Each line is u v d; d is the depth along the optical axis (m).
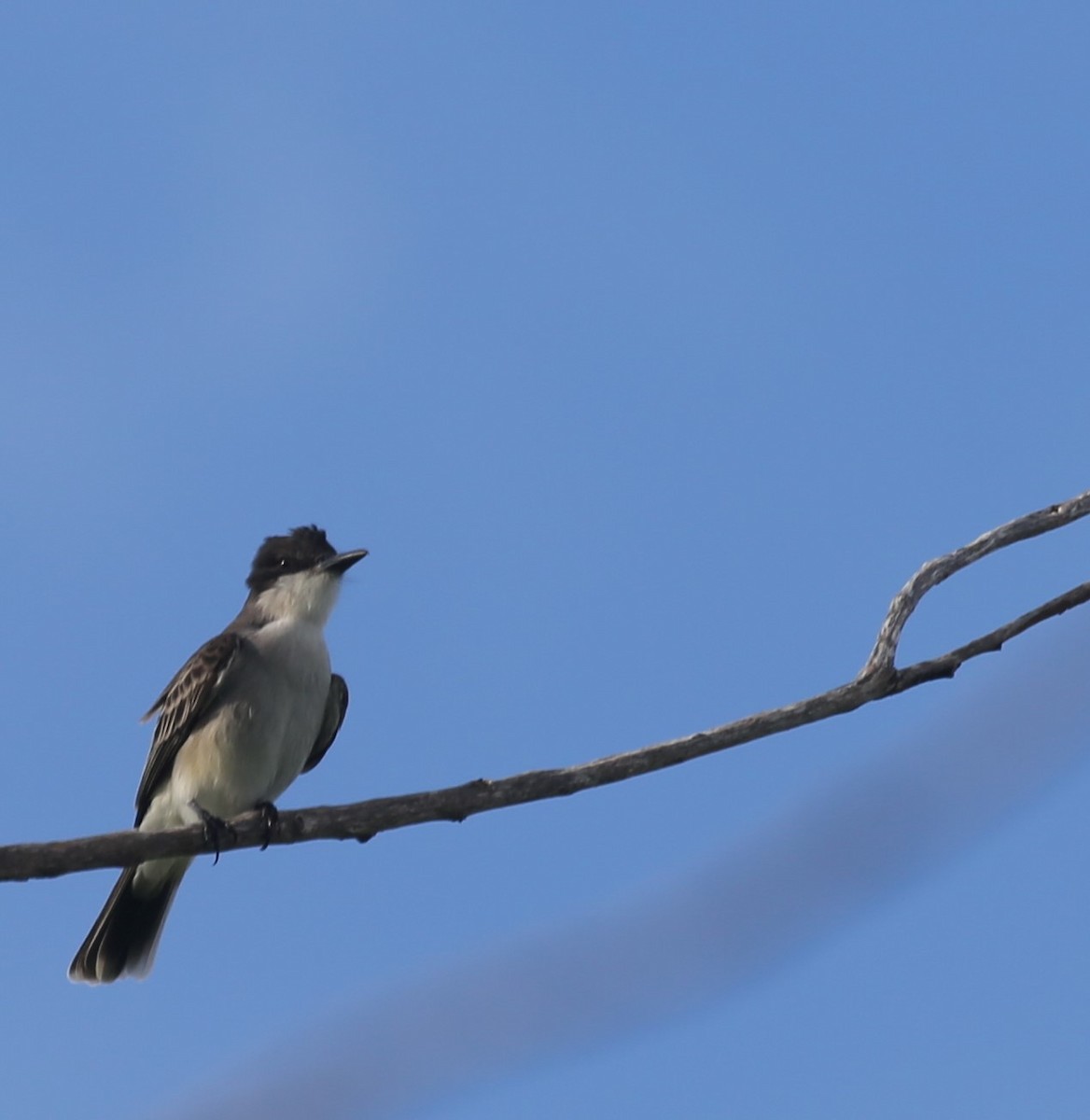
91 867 8.99
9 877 8.74
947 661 8.77
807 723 8.77
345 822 9.22
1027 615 8.80
